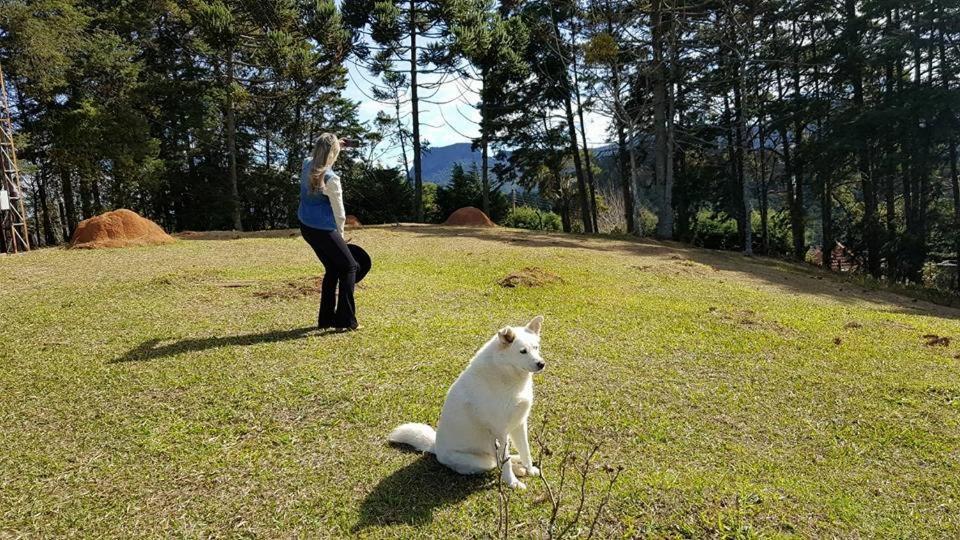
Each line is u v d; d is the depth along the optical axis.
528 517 2.79
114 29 23.11
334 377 4.66
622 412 4.18
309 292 7.46
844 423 4.13
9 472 3.24
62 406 4.09
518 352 2.96
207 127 25.50
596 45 20.45
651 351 5.74
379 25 20.80
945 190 20.39
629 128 20.88
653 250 14.91
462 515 2.81
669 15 21.45
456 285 8.72
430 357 5.21
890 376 5.15
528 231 18.38
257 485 3.12
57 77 18.92
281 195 29.11
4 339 5.51
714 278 10.74
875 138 18.34
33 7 18.05
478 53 21.56
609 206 35.78
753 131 24.25
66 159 20.92
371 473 3.23
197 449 3.53
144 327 5.94
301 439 3.66
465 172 34.25
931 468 3.49
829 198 21.66
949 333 7.02
